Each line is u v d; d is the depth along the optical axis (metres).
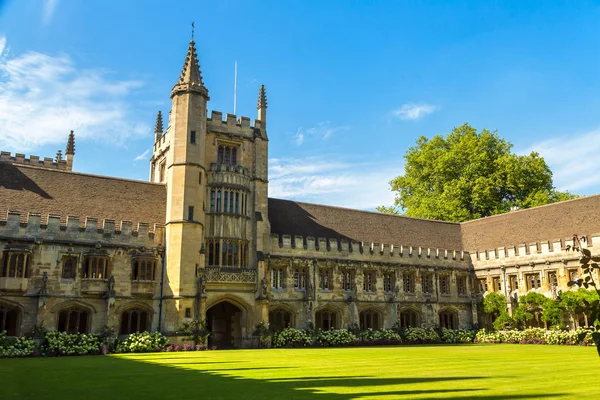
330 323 43.44
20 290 31.02
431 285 48.59
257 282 38.72
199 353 29.77
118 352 31.67
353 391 12.60
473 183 62.69
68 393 12.86
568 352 29.20
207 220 38.59
